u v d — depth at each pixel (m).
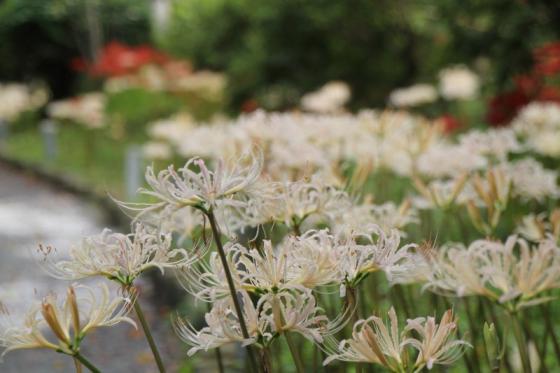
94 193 9.32
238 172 1.71
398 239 1.82
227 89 13.21
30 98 17.62
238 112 13.30
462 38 8.36
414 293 4.11
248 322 1.72
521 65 7.97
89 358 4.50
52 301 1.70
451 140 7.75
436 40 11.25
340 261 1.75
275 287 1.75
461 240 4.62
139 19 18.67
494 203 2.54
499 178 2.58
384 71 12.67
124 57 12.89
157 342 4.68
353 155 3.88
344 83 12.63
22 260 6.66
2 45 18.84
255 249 1.75
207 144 3.83
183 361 4.25
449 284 1.91
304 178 2.14
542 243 1.86
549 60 7.88
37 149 14.09
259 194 1.73
